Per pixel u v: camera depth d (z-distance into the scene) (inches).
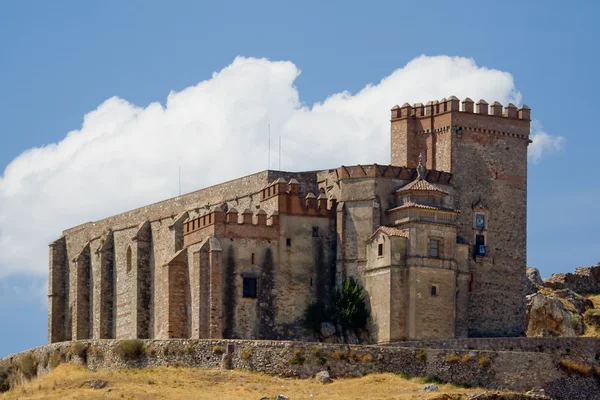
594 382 5570.9
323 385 5428.2
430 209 6141.7
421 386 5383.9
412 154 6520.7
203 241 6254.9
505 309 6407.5
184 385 5423.2
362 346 5570.9
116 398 5236.2
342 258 6279.5
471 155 6446.9
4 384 6363.2
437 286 6087.6
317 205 6363.2
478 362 5487.2
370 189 6264.8
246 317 6205.7
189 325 6323.8
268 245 6279.5
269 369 5580.7
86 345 6003.9
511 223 6486.2
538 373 5506.9
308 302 6284.5
